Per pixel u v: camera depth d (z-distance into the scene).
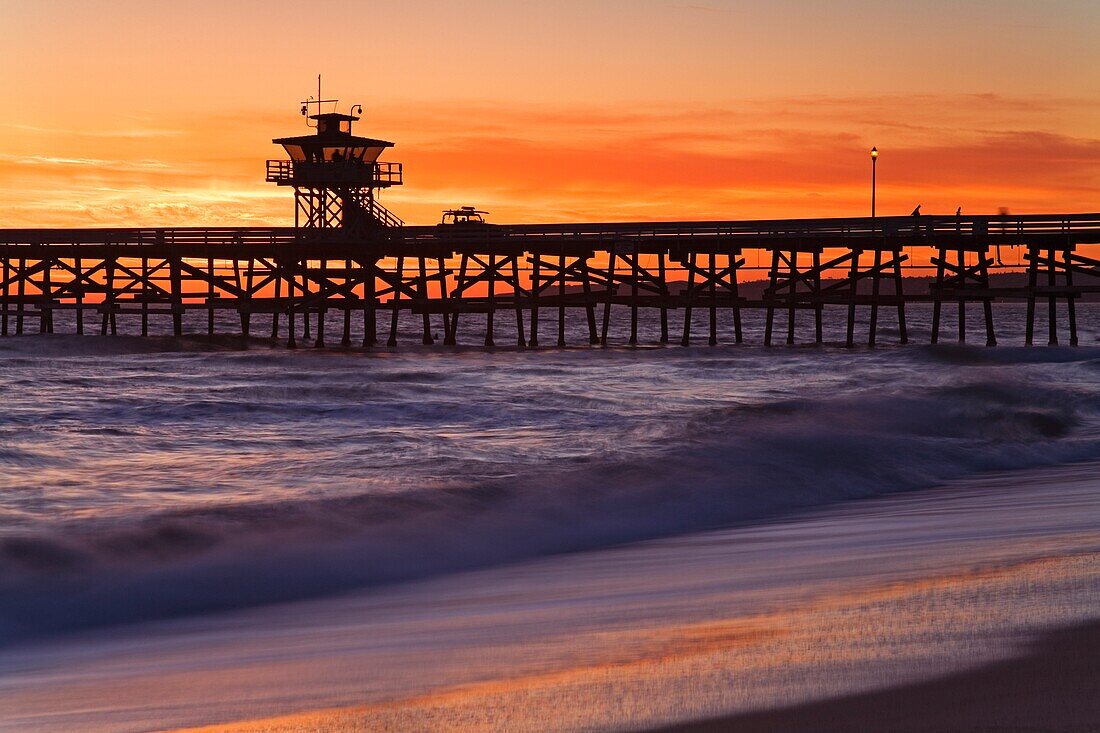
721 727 7.85
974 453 27.62
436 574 16.70
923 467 25.83
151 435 32.16
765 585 13.42
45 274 83.44
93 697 10.31
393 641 11.97
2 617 14.18
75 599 14.98
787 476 24.09
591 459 25.56
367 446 29.20
